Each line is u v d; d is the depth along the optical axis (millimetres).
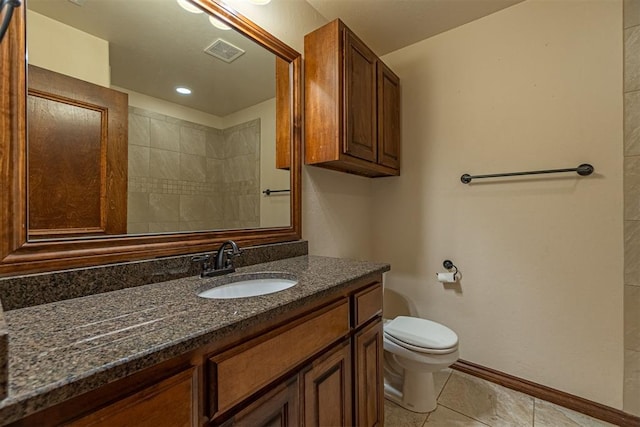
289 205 1588
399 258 2215
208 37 1253
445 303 2014
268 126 1484
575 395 1572
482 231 1866
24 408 381
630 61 1438
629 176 1441
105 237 934
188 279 1065
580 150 1559
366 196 2262
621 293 1464
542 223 1670
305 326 873
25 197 773
